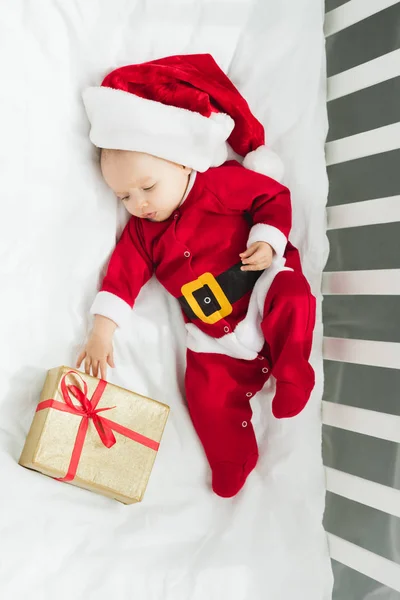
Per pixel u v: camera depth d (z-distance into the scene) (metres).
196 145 1.09
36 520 1.02
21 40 1.04
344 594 1.20
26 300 1.06
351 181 1.23
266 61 1.28
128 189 1.10
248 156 1.23
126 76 1.09
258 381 1.24
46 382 1.05
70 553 1.04
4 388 1.02
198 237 1.18
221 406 1.21
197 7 1.22
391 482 1.12
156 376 1.21
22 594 0.98
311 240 1.26
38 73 1.07
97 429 1.04
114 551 1.08
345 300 1.23
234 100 1.18
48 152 1.08
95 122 1.08
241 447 1.20
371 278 1.17
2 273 1.03
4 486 1.00
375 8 1.19
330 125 1.29
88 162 1.14
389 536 1.11
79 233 1.13
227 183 1.17
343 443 1.22
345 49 1.26
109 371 1.17
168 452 1.20
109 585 1.05
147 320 1.22
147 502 1.15
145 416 1.10
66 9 1.08
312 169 1.27
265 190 1.17
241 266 1.18
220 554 1.15
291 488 1.23
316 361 1.26
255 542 1.18
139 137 1.06
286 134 1.28
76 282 1.13
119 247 1.18
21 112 1.05
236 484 1.18
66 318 1.11
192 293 1.18
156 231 1.18
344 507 1.21
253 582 1.16
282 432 1.25
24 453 1.02
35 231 1.07
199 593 1.11
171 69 1.10
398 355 1.11
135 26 1.17
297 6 1.29
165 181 1.10
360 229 1.21
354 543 1.18
